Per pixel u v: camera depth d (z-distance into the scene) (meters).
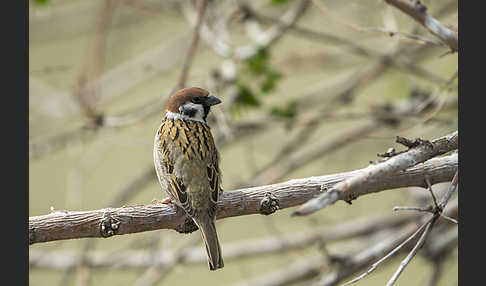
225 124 11.49
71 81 14.23
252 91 12.17
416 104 12.48
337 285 11.28
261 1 13.66
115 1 12.61
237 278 13.26
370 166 6.18
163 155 8.36
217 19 12.58
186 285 13.30
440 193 12.01
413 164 6.35
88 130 12.22
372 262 10.83
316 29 14.12
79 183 12.35
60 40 14.27
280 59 13.57
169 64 13.45
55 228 7.07
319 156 12.55
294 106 12.45
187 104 9.05
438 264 11.88
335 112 13.02
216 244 7.48
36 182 13.47
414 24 11.36
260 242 12.95
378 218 12.85
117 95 13.87
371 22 12.64
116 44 14.52
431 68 13.68
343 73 15.34
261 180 12.30
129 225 7.29
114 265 12.43
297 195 7.41
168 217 7.53
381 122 12.61
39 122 13.00
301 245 12.58
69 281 12.59
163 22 15.23
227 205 7.53
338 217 13.00
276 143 14.12
